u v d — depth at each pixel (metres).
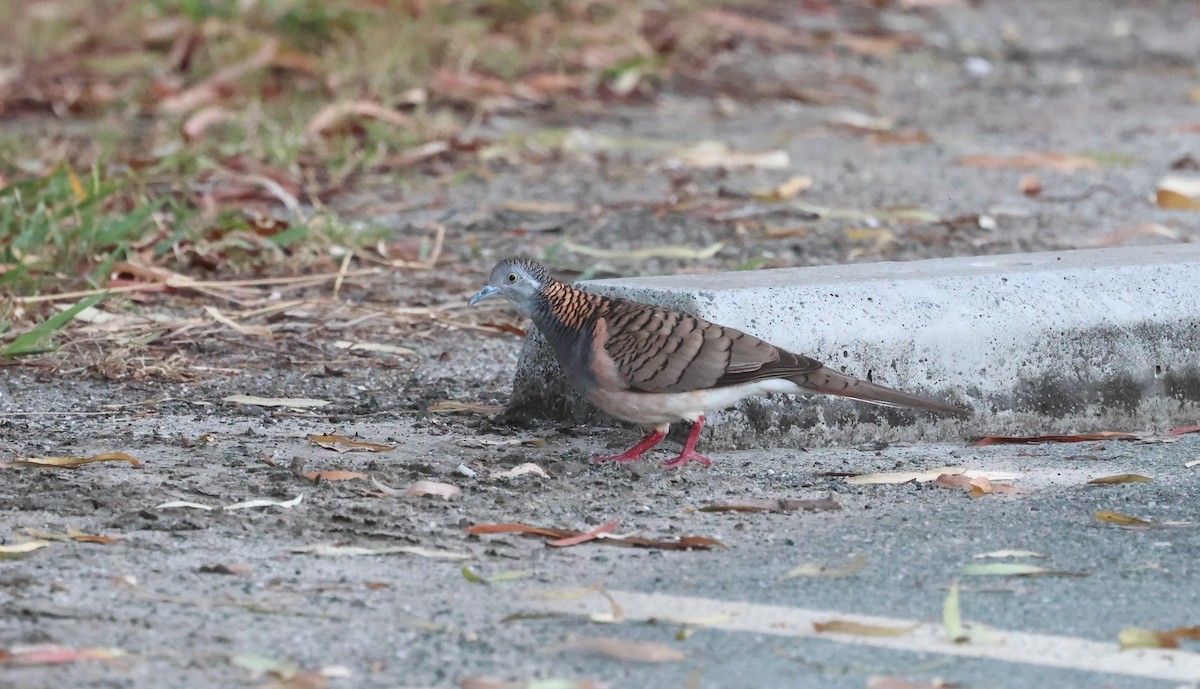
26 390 12.14
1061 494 9.68
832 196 18.95
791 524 9.16
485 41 26.23
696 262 16.20
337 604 7.72
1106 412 11.39
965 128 23.25
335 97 23.06
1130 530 8.94
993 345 11.18
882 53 28.48
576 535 8.86
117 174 18.28
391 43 25.20
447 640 7.30
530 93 24.36
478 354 13.43
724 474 10.24
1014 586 8.05
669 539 8.84
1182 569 8.28
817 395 10.89
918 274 11.47
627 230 17.39
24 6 27.28
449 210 18.25
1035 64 28.12
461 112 23.55
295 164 19.42
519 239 17.05
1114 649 7.24
